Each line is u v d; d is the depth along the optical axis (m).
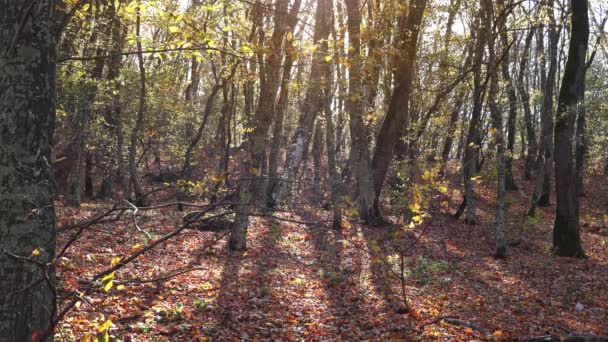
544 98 26.08
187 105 24.48
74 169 18.06
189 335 6.77
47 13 3.63
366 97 17.73
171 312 7.46
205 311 7.88
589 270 13.95
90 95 15.45
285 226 18.23
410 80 18.52
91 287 3.49
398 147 21.08
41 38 3.57
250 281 10.30
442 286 10.97
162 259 11.14
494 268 13.56
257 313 8.13
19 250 3.42
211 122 34.62
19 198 3.42
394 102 18.59
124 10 5.62
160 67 20.12
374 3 19.88
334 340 7.25
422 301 9.60
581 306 9.88
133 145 18.62
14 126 3.43
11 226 3.40
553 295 10.95
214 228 15.48
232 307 8.32
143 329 6.64
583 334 7.07
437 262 13.50
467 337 7.54
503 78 19.61
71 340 5.73
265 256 13.10
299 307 8.83
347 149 38.44
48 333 3.20
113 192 25.83
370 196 18.20
